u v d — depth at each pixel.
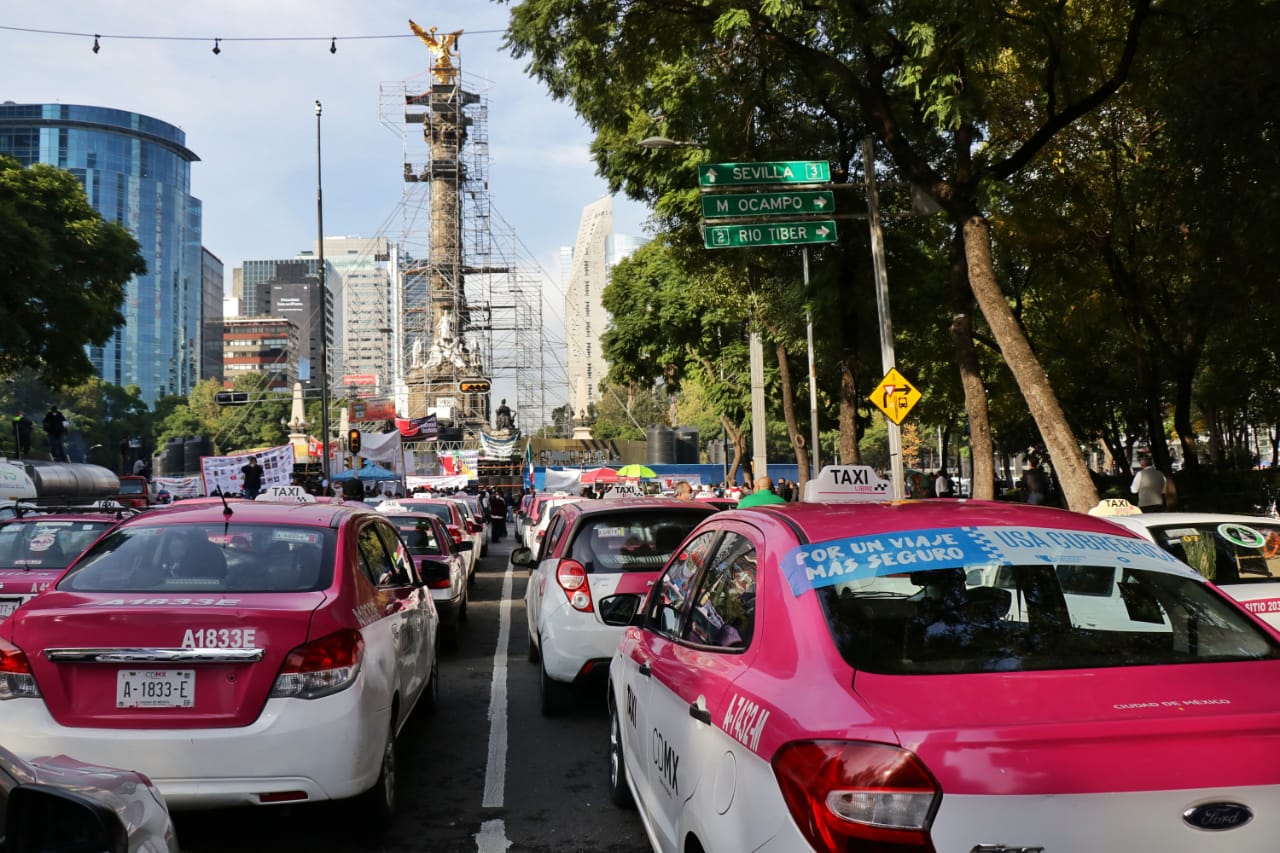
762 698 2.98
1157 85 17.12
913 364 31.42
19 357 36.22
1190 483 24.83
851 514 3.79
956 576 3.30
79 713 4.70
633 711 4.91
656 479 48.84
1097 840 2.38
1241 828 2.41
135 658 4.70
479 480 73.38
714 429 101.38
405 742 7.40
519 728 7.80
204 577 5.44
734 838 2.90
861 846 2.39
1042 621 3.20
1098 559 3.45
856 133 20.61
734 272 23.91
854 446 22.08
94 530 10.56
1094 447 44.41
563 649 7.93
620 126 18.42
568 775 6.52
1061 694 2.69
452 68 100.19
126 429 116.56
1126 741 2.44
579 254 198.00
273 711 4.74
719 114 18.80
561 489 49.69
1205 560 7.71
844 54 17.52
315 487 33.72
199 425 128.00
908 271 21.72
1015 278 25.95
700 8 16.12
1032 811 2.38
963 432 48.34
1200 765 2.42
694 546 4.73
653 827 4.18
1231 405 32.66
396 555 7.15
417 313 103.56
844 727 2.57
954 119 13.75
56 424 37.25
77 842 2.03
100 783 2.54
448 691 9.29
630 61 16.94
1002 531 3.58
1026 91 19.97
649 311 48.03
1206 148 15.61
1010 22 13.98
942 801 2.38
